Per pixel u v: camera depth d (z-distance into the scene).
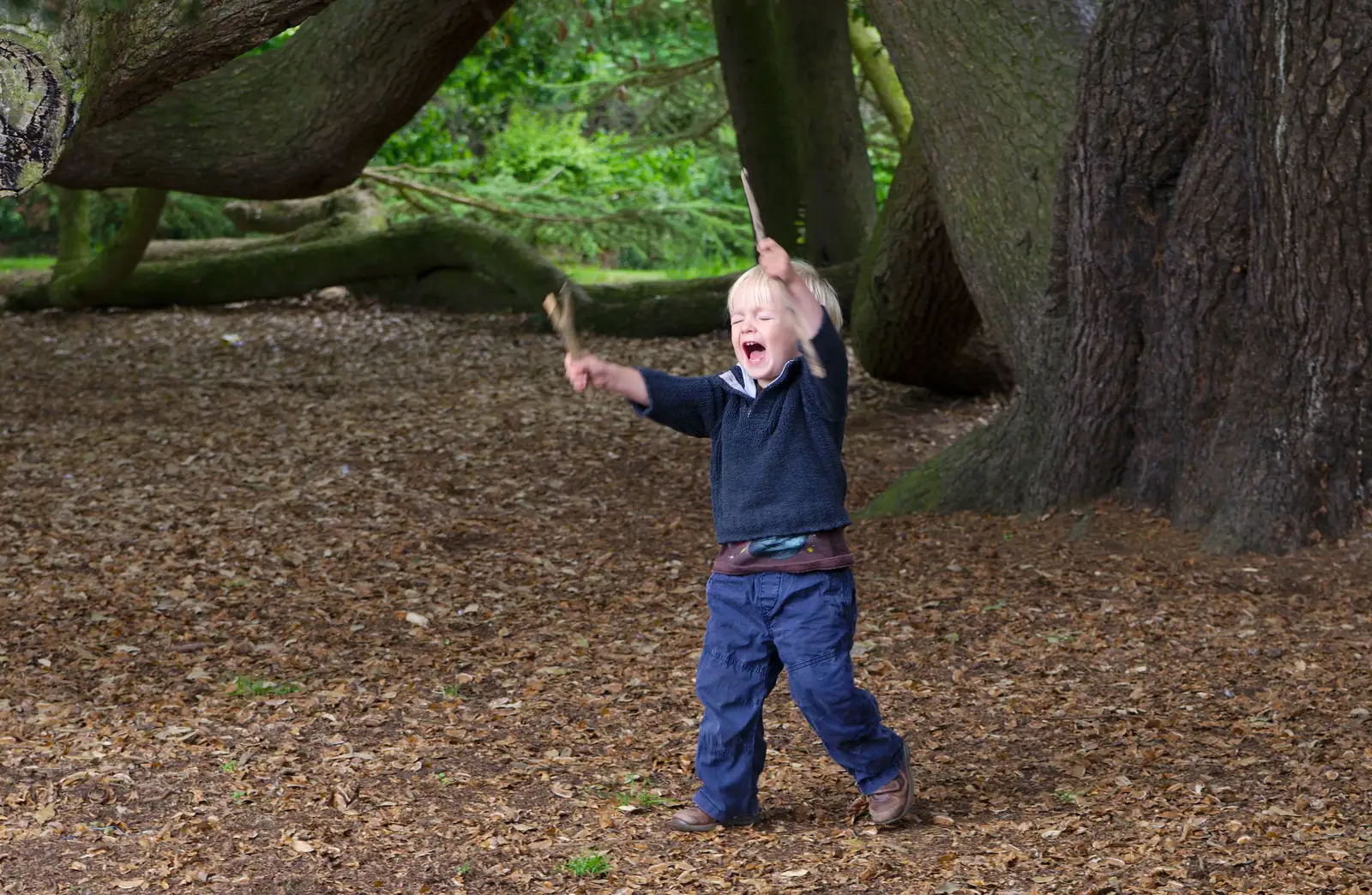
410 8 9.62
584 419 11.09
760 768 3.85
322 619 6.27
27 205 25.58
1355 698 4.75
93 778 4.19
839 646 3.65
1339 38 5.68
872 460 10.02
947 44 7.69
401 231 17.52
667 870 3.54
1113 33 6.64
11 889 3.42
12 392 12.46
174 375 13.28
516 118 22.05
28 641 5.86
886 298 11.04
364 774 4.30
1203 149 6.71
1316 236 6.20
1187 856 3.46
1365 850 3.46
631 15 17.39
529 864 3.61
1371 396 6.51
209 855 3.65
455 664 5.60
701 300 15.72
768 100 14.91
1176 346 7.09
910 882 3.40
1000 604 6.21
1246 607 5.94
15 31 3.09
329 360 14.12
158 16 3.47
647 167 22.86
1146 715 4.71
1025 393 7.90
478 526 8.03
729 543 3.74
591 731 4.74
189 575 6.96
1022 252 7.63
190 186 10.45
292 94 10.07
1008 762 4.34
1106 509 7.36
